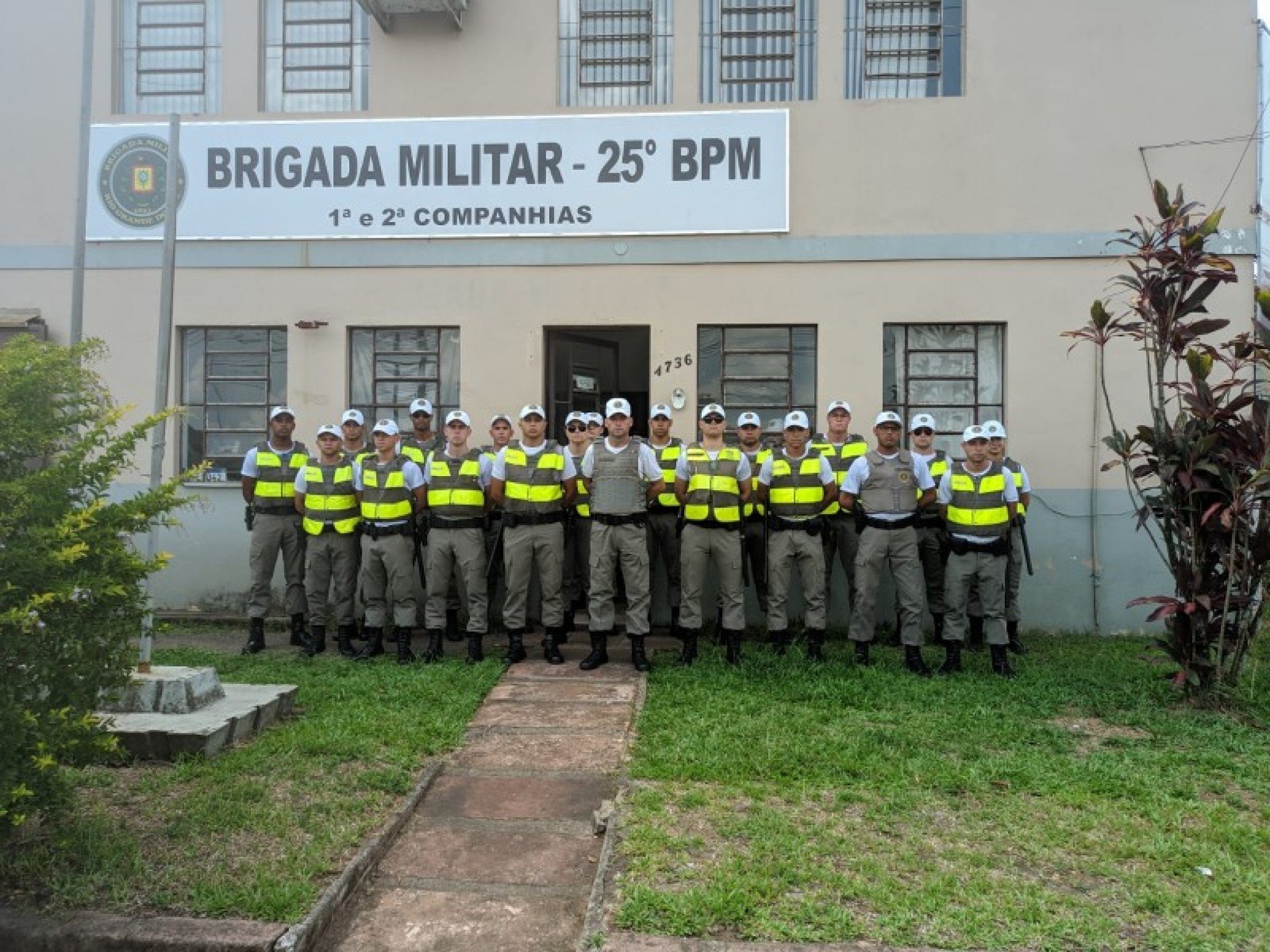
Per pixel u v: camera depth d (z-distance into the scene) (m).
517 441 7.12
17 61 8.62
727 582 6.77
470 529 6.82
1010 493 6.69
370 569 7.02
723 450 6.77
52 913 3.36
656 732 5.21
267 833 3.99
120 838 3.87
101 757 3.91
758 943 3.19
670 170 8.20
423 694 5.87
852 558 7.54
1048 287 8.05
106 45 8.62
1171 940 3.21
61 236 8.57
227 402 8.66
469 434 7.53
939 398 8.29
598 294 8.27
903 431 8.06
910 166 8.12
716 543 6.71
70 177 8.56
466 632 7.93
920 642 6.73
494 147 8.30
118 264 8.52
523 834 4.19
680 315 8.23
